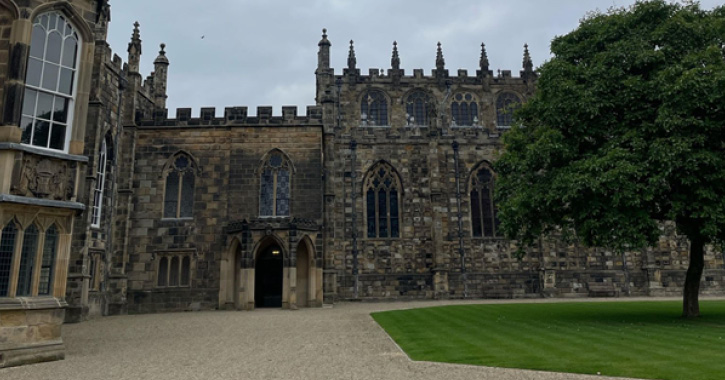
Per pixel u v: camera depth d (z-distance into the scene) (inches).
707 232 963.3
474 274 2053.4
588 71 1117.1
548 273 2036.2
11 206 695.7
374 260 2043.6
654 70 1066.1
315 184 1759.4
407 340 821.9
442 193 2121.1
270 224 1600.6
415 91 2345.0
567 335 830.5
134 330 1072.2
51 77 777.6
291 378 546.9
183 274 1701.5
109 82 1622.8
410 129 2239.2
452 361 624.7
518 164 1219.9
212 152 1790.1
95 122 1418.6
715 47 995.9
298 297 1673.2
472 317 1168.2
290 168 1772.9
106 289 1598.2
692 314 1100.5
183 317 1381.6
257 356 699.4
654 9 1132.5
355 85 2309.3
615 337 798.5
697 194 983.0
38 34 766.5
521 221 1237.7
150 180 1763.0
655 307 1384.1
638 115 1051.3
